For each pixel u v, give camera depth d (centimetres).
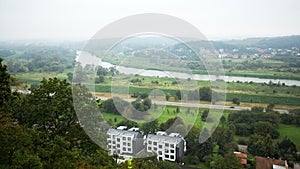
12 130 618
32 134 665
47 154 639
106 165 721
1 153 579
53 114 766
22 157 571
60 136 714
